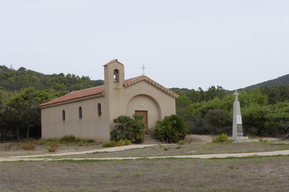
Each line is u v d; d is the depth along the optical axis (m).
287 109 38.38
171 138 28.83
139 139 28.16
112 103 28.11
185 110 50.69
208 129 44.62
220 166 12.33
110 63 28.34
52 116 37.91
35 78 132.38
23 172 12.45
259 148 18.28
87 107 31.19
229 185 9.22
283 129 40.12
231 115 43.41
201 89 75.25
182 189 9.08
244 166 12.01
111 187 9.74
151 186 9.59
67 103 34.66
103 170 12.64
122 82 29.00
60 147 25.98
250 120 40.19
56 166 13.80
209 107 50.75
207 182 9.80
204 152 17.80
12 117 37.59
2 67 152.00
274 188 8.61
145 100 31.23
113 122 27.97
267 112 38.50
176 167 12.64
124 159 15.59
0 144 32.94
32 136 44.50
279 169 10.95
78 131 32.56
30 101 42.53
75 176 11.53
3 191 9.43
